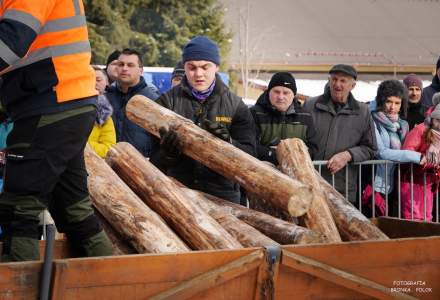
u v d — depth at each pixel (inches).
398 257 144.3
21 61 129.3
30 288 113.5
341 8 1186.6
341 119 241.4
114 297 117.9
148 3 697.0
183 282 122.8
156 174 166.2
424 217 250.5
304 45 1073.5
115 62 250.7
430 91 292.5
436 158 244.1
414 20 1191.6
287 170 188.9
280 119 229.1
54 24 130.7
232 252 127.3
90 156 166.1
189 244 154.8
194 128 180.9
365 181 249.3
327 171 236.7
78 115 133.0
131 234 150.5
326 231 172.1
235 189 192.4
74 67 132.6
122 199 156.1
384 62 1080.8
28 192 130.6
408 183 250.4
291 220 180.4
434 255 148.3
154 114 188.2
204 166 187.3
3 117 149.8
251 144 193.0
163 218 161.0
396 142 251.0
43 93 130.6
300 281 134.4
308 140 231.8
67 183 141.3
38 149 130.3
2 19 122.6
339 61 1063.6
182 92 193.6
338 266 137.6
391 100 251.3
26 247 130.7
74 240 147.2
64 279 113.7
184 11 716.0
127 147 176.4
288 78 228.4
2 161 200.8
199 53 189.6
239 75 909.8
